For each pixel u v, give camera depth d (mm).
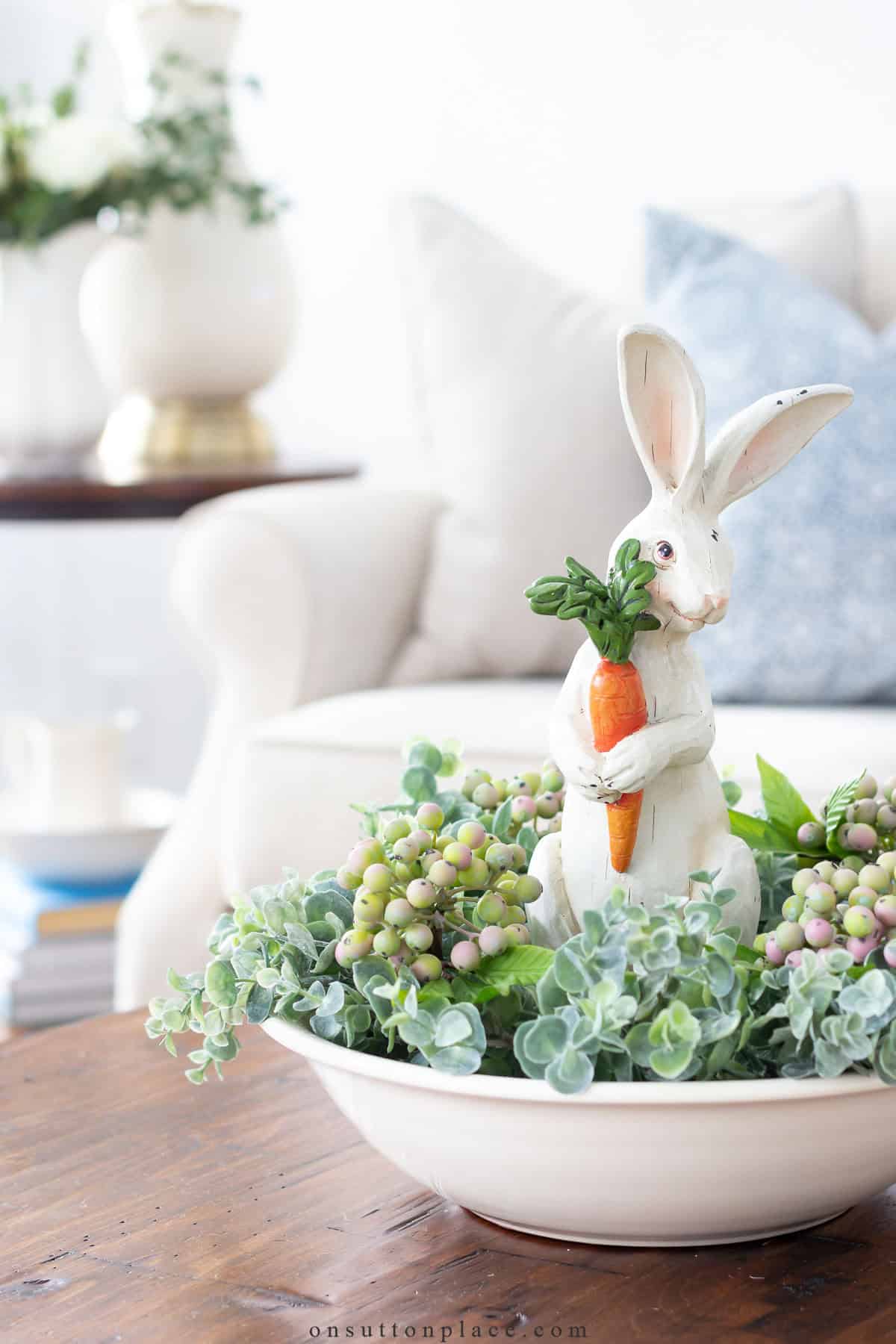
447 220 2771
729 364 2402
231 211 3480
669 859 1271
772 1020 1238
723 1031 1198
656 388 1269
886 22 3332
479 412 2656
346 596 2596
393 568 2695
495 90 3969
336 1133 1392
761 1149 1197
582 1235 1248
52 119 3344
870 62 3367
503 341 2686
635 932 1208
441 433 2730
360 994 1271
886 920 1238
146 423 3582
